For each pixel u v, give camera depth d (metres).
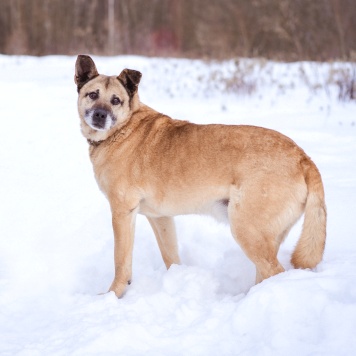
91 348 4.46
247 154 5.18
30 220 7.38
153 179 5.60
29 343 4.70
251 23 27.50
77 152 9.74
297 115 12.26
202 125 5.60
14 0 32.06
